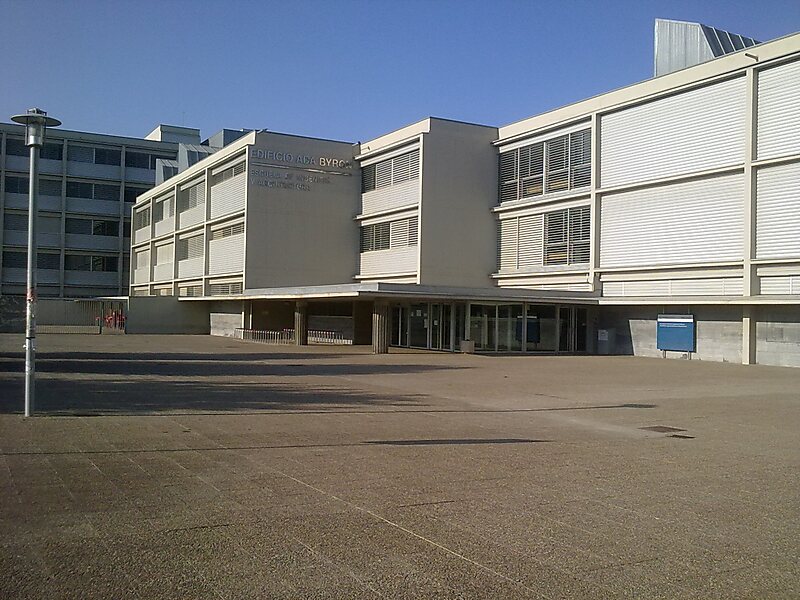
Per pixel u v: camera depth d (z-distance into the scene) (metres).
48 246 74.12
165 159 76.56
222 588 5.18
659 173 34.84
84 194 75.69
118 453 9.74
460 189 41.59
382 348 33.22
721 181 32.34
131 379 19.45
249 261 43.31
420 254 40.19
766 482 8.92
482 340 35.09
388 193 43.69
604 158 37.34
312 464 9.33
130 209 77.06
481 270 42.22
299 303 38.44
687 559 6.02
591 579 5.52
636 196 35.88
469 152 41.97
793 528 6.96
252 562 5.70
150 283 64.69
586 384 21.38
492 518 7.07
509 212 42.03
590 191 37.50
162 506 7.21
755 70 30.98
